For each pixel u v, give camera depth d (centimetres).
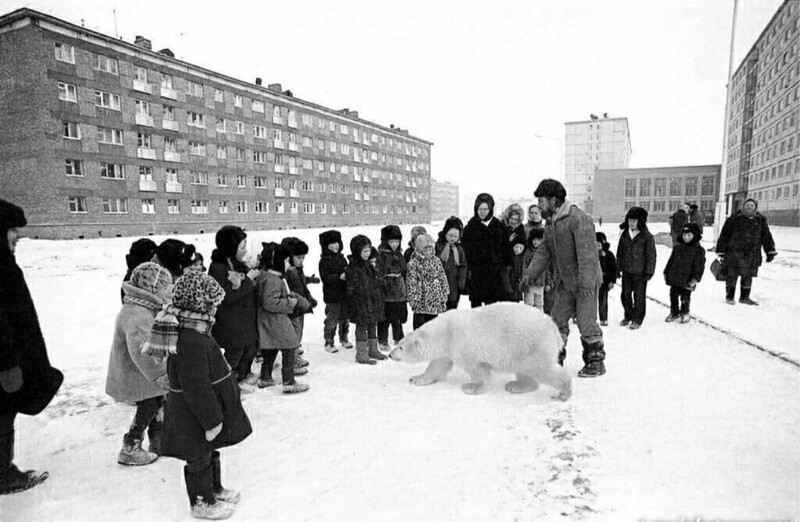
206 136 4047
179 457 255
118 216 3350
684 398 401
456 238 614
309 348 614
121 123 3362
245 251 433
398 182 7219
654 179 7900
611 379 457
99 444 357
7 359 267
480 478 286
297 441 343
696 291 1001
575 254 464
